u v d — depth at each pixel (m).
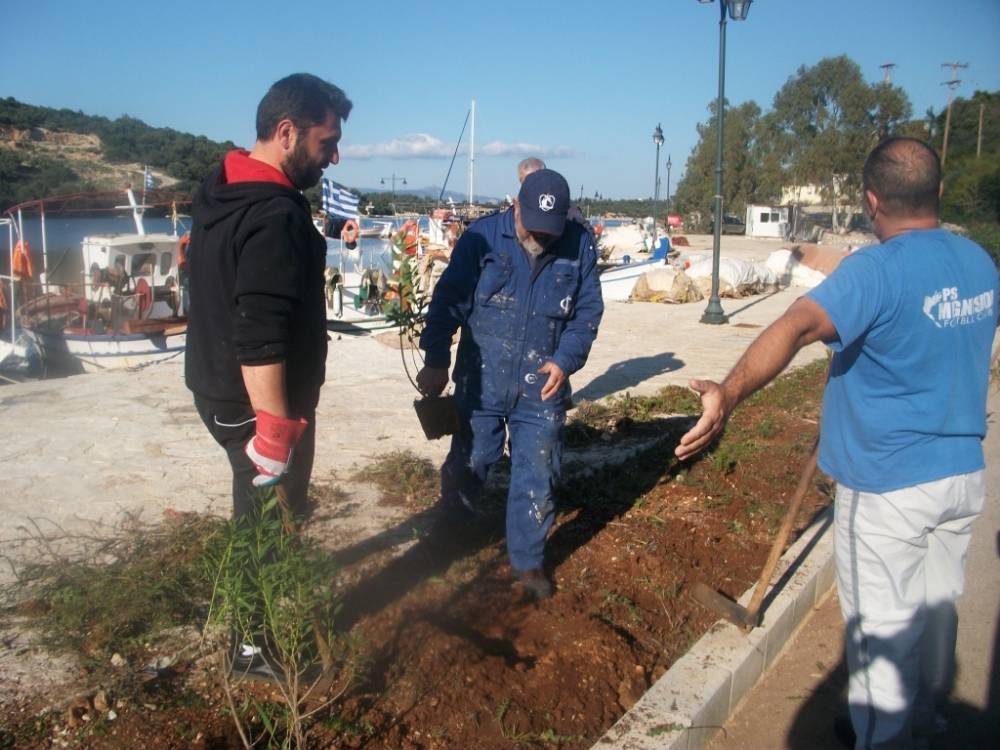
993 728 3.42
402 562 4.09
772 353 2.42
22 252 16.75
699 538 4.69
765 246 44.97
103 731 2.75
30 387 7.62
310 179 2.93
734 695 3.44
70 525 4.38
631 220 37.03
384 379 8.30
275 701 2.94
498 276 3.73
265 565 2.70
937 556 2.81
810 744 3.26
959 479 2.66
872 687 2.80
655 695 3.20
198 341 2.87
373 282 15.25
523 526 3.87
